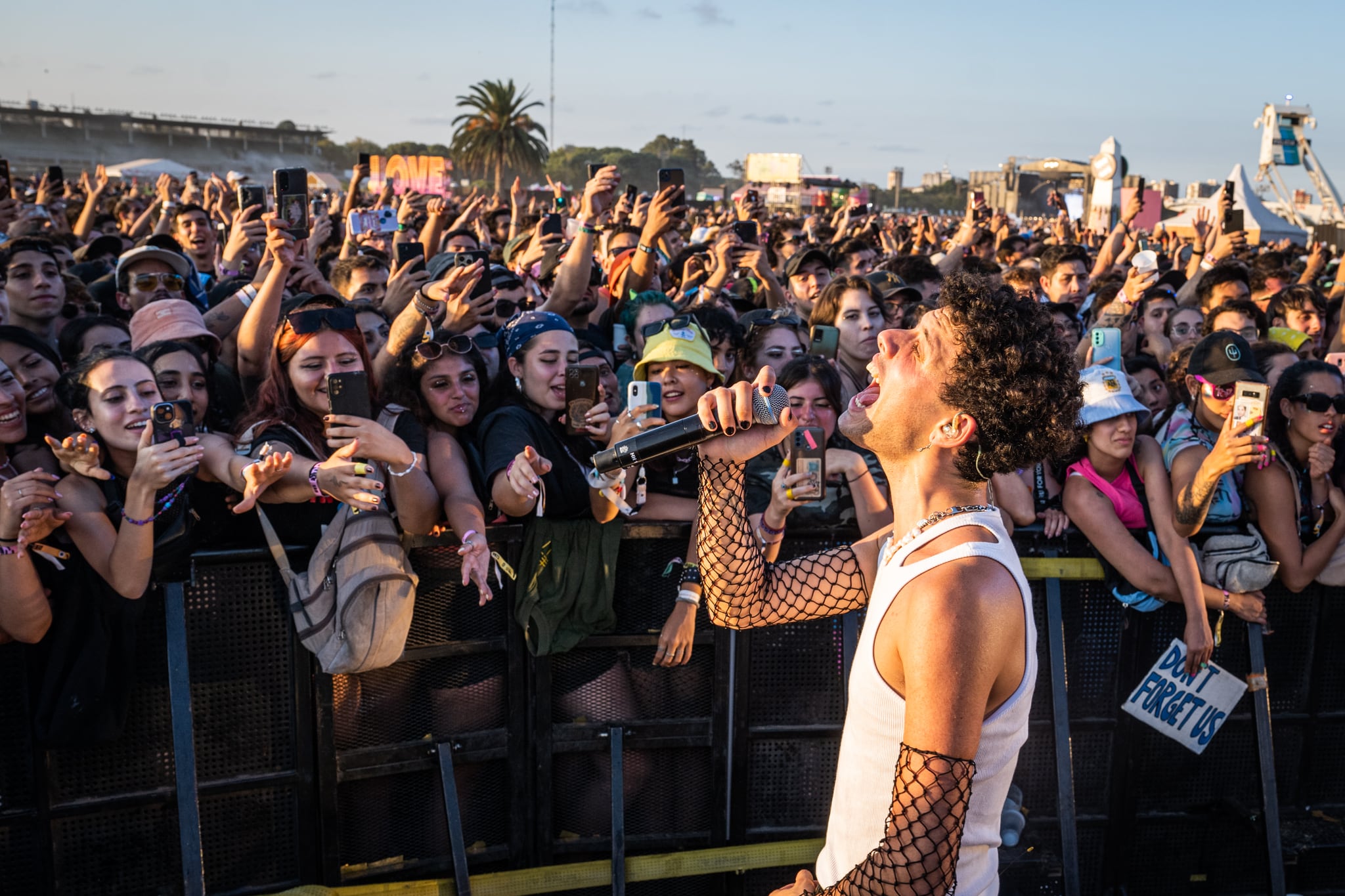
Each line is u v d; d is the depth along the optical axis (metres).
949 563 1.44
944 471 1.53
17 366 3.20
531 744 3.10
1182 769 3.36
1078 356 4.81
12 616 2.43
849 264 7.09
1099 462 3.16
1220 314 5.20
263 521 2.73
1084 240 14.93
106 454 2.71
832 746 3.24
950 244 12.07
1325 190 33.50
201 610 2.74
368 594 2.63
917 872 1.35
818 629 3.18
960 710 1.36
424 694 2.97
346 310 2.89
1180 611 3.28
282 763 2.85
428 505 2.77
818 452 2.54
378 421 2.93
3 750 2.61
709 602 1.87
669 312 4.77
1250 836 3.43
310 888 2.88
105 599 2.58
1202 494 2.87
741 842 3.24
